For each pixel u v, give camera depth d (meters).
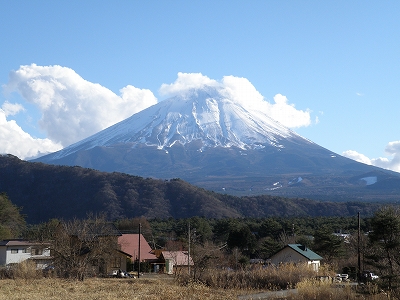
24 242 44.56
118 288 25.12
